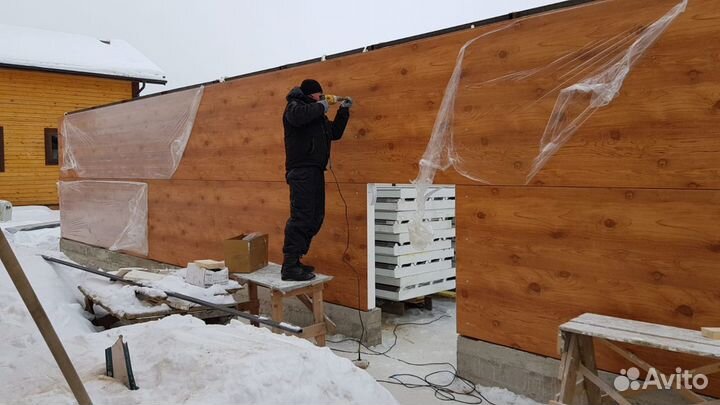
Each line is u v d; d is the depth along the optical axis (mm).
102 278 5828
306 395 2723
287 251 4906
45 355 3264
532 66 3842
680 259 3244
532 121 3859
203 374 2750
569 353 2973
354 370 3078
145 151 8070
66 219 10445
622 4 3400
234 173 6516
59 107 15641
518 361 4020
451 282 6652
